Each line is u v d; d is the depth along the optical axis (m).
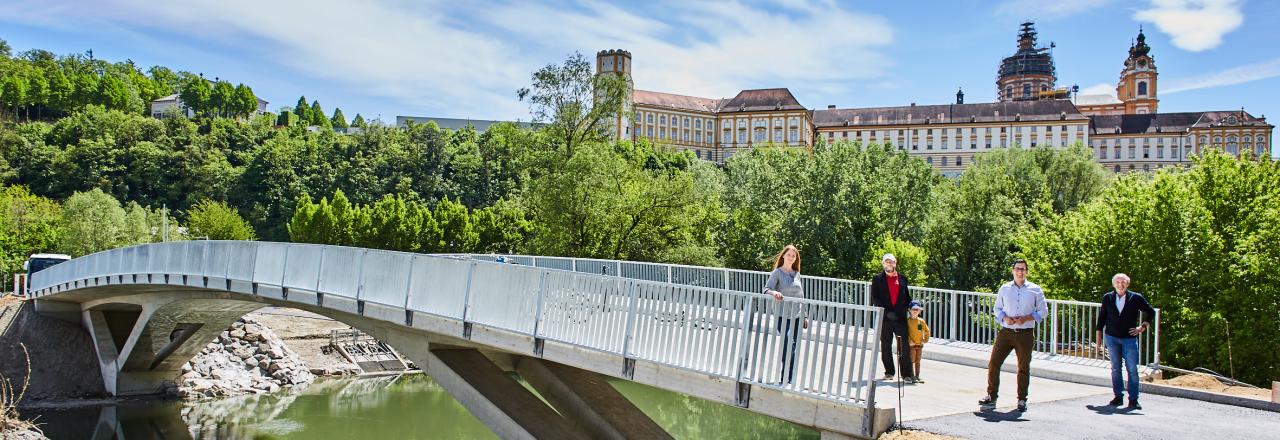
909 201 64.38
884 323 13.08
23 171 122.44
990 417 10.66
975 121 166.12
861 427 9.80
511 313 14.95
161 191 126.44
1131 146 168.12
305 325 48.19
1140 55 194.62
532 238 49.94
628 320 12.89
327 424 31.69
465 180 131.75
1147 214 30.06
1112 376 11.88
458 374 16.70
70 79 184.25
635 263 26.73
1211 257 28.16
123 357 35.59
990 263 59.72
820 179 60.78
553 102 50.22
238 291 23.86
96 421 31.94
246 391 38.75
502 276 15.34
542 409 15.97
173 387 37.31
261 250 23.14
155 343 35.22
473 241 83.88
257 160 128.38
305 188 126.69
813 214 59.31
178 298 29.12
